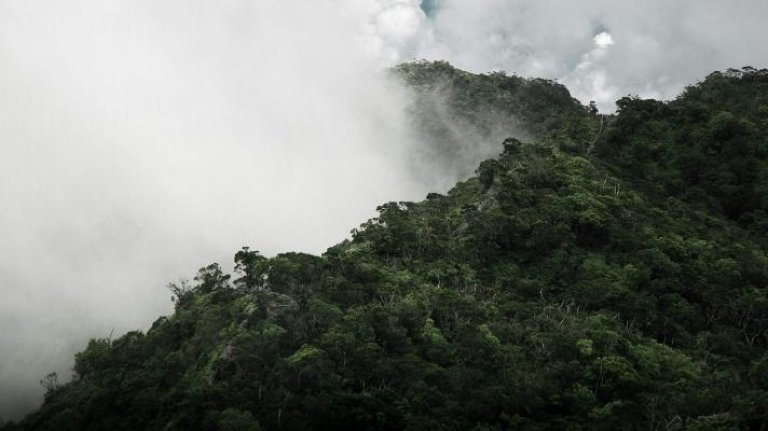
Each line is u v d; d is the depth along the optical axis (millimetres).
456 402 63344
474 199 116750
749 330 84688
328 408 60938
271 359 69562
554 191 110188
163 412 69250
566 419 61969
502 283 91250
